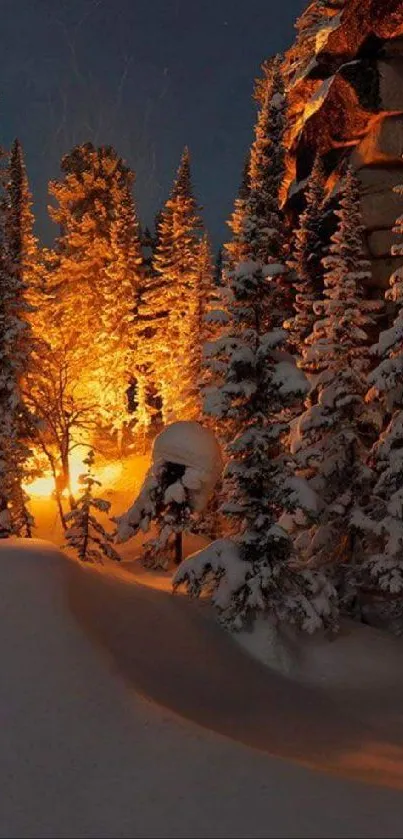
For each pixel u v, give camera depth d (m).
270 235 18.36
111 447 56.12
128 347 52.31
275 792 8.45
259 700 14.99
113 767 9.02
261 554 18.80
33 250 45.94
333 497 23.67
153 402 63.53
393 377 21.08
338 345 22.98
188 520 27.44
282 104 35.38
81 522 26.80
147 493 27.59
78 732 9.89
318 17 44.06
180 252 49.25
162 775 8.81
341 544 24.22
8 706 10.40
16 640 12.16
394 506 21.00
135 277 52.16
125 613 16.64
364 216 30.98
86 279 54.69
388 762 11.78
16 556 15.25
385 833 7.63
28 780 8.73
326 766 10.33
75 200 59.56
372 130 32.16
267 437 18.36
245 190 52.62
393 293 21.41
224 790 8.45
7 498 30.36
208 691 14.51
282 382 17.86
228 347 18.11
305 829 7.61
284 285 35.59
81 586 16.02
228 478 18.86
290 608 18.89
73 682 11.15
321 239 32.50
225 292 18.30
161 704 11.43
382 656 19.61
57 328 51.41
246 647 18.14
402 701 16.86
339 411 23.05
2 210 40.06
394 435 21.34
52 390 47.19
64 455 41.34
